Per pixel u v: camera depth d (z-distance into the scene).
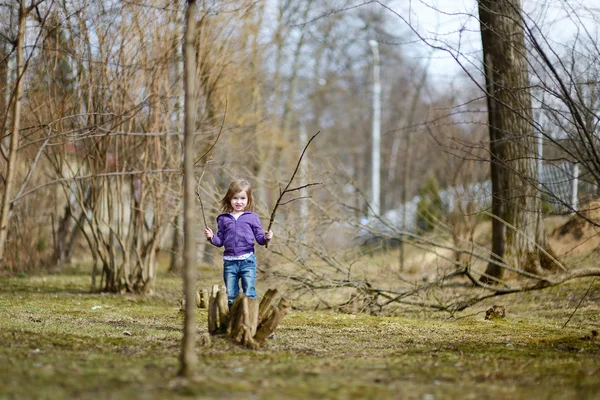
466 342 6.54
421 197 19.72
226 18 10.69
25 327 6.59
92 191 10.72
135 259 11.02
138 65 9.87
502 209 11.29
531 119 7.91
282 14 21.03
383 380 4.39
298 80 25.86
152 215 11.32
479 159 8.27
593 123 8.12
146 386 3.97
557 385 4.38
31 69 9.10
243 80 13.05
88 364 4.66
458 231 14.46
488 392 4.10
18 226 14.33
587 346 6.33
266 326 5.91
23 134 9.82
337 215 11.08
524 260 11.19
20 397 3.69
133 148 10.43
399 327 7.73
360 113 36.88
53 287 11.73
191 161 4.38
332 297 10.57
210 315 6.20
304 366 4.85
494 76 10.16
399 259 16.02
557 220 14.23
